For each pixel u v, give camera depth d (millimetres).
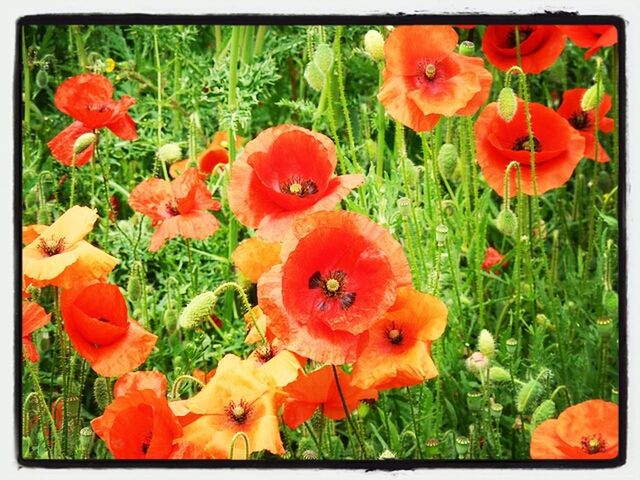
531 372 738
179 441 607
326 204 612
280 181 626
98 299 653
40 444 704
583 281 810
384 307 565
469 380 761
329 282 572
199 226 747
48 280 644
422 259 734
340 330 573
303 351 569
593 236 854
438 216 765
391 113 691
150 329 800
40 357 808
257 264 640
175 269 854
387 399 753
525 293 801
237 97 843
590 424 649
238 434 594
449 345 758
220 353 769
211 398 622
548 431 653
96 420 615
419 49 689
